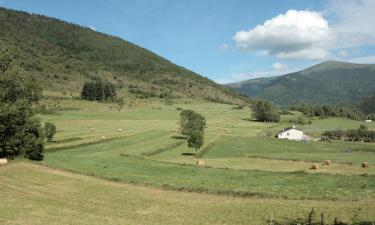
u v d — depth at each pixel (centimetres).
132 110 19175
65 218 3259
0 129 5556
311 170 6219
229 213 3491
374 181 4919
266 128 15138
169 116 17588
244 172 5606
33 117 6212
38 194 4053
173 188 4416
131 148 8112
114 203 3800
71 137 9019
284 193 4159
